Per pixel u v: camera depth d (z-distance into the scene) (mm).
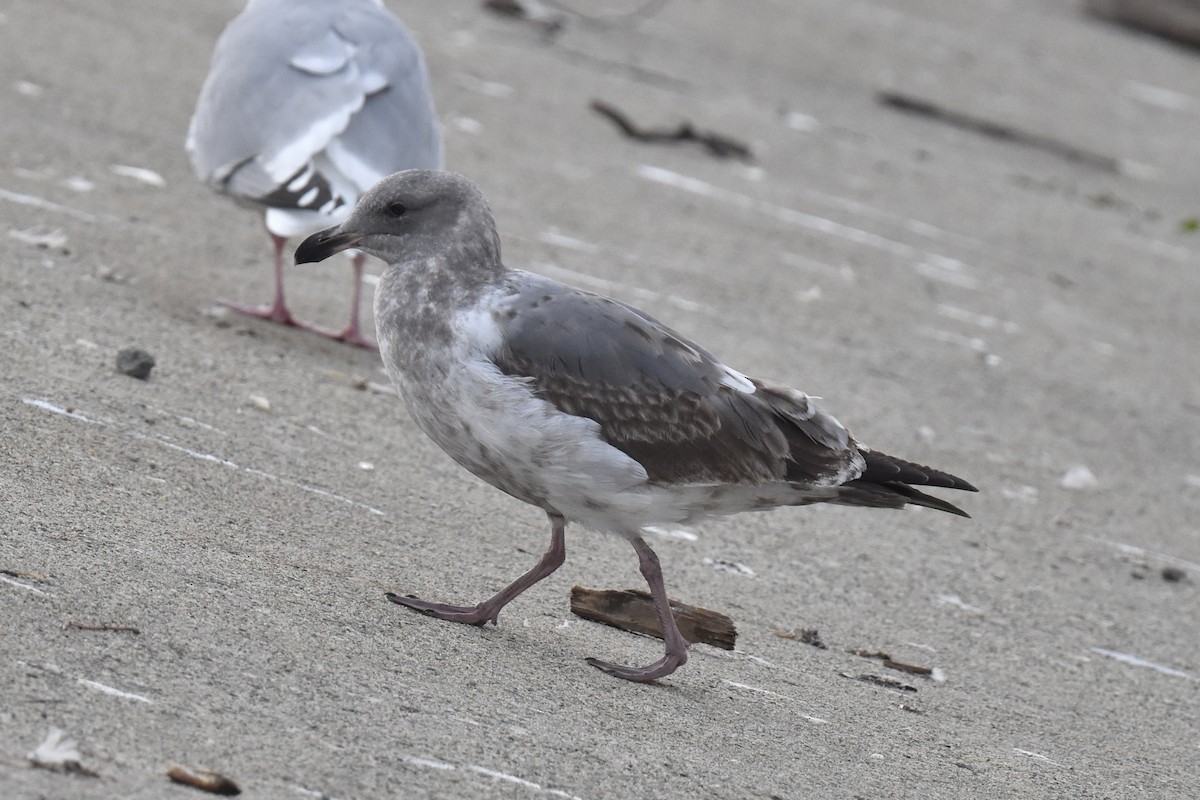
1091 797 8672
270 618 8242
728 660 9633
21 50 19844
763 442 9023
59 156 16547
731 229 20609
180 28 23250
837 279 19750
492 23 29016
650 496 8867
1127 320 21188
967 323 19422
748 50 32062
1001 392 17297
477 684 8164
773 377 15594
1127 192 28484
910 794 8109
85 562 8250
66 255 13930
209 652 7625
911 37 35906
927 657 10562
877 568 12047
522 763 7320
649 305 16734
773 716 8812
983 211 24781
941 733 9203
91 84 19344
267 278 15328
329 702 7445
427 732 7391
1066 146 30188
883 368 16984
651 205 20734
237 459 10648
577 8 32031
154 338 12586
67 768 6227
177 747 6645
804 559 11867
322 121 13164
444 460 11969
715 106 26891
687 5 34250
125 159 17156
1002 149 29453
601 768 7477
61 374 11156
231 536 9320
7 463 9312
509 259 16812
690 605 10211
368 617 8695
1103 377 18672
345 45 13672
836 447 9180
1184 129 33969
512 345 8742
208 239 15836
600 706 8320
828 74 31719
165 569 8477
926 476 9336
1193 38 41312
